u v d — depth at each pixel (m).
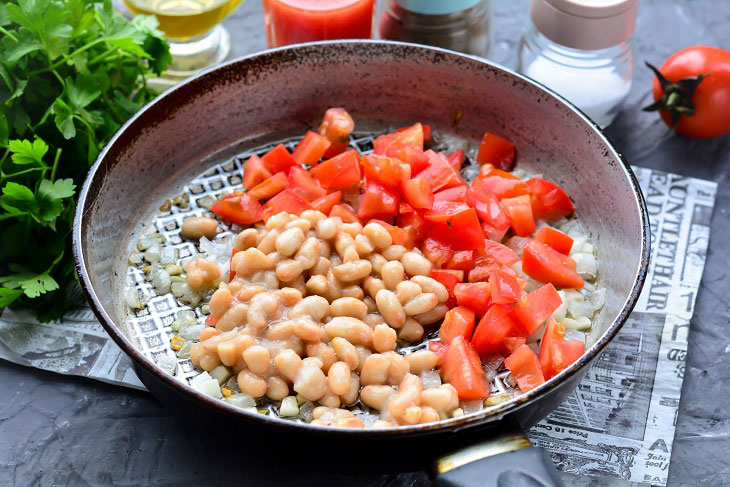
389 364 0.45
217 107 0.52
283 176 0.51
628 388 0.49
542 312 0.47
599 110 0.56
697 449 0.48
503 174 0.51
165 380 0.42
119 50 0.53
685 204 0.54
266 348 0.46
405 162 0.50
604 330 0.48
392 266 0.47
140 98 0.55
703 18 0.61
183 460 0.47
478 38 0.58
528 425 0.45
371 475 0.45
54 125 0.51
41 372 0.49
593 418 0.48
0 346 0.49
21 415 0.48
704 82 0.55
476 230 0.48
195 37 0.58
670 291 0.51
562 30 0.54
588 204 0.51
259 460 0.47
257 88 0.53
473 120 0.54
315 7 0.55
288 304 0.47
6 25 0.51
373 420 0.45
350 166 0.51
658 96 0.57
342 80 0.54
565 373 0.42
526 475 0.41
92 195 0.47
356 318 0.47
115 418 0.48
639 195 0.47
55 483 0.46
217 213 0.51
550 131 0.52
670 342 0.50
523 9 0.62
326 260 0.48
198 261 0.48
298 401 0.46
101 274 0.48
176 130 0.52
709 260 0.53
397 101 0.54
